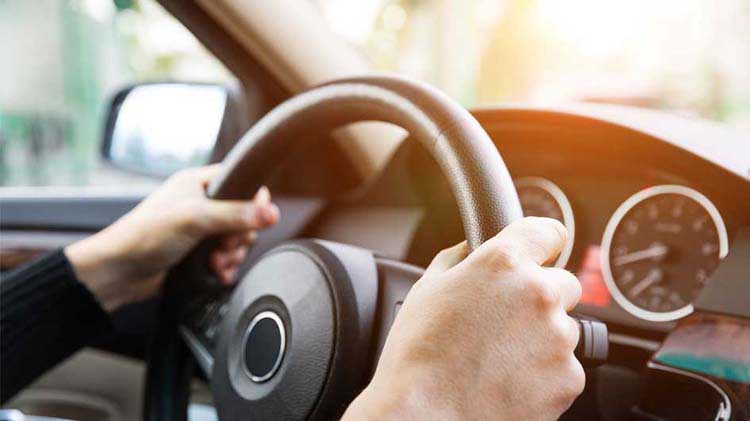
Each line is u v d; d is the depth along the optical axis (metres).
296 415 0.67
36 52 8.29
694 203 0.92
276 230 1.33
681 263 0.92
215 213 0.87
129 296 0.98
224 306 0.92
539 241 0.51
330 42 1.35
